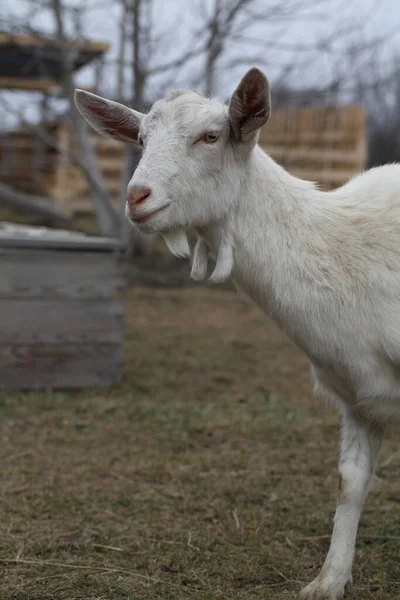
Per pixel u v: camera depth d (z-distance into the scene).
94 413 6.07
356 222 3.43
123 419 5.98
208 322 10.05
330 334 3.32
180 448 5.40
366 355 3.30
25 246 6.39
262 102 3.18
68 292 6.54
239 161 3.33
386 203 3.44
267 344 8.90
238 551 3.86
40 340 6.52
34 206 15.64
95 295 6.61
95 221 16.62
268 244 3.37
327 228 3.41
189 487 4.70
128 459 5.16
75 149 16.08
